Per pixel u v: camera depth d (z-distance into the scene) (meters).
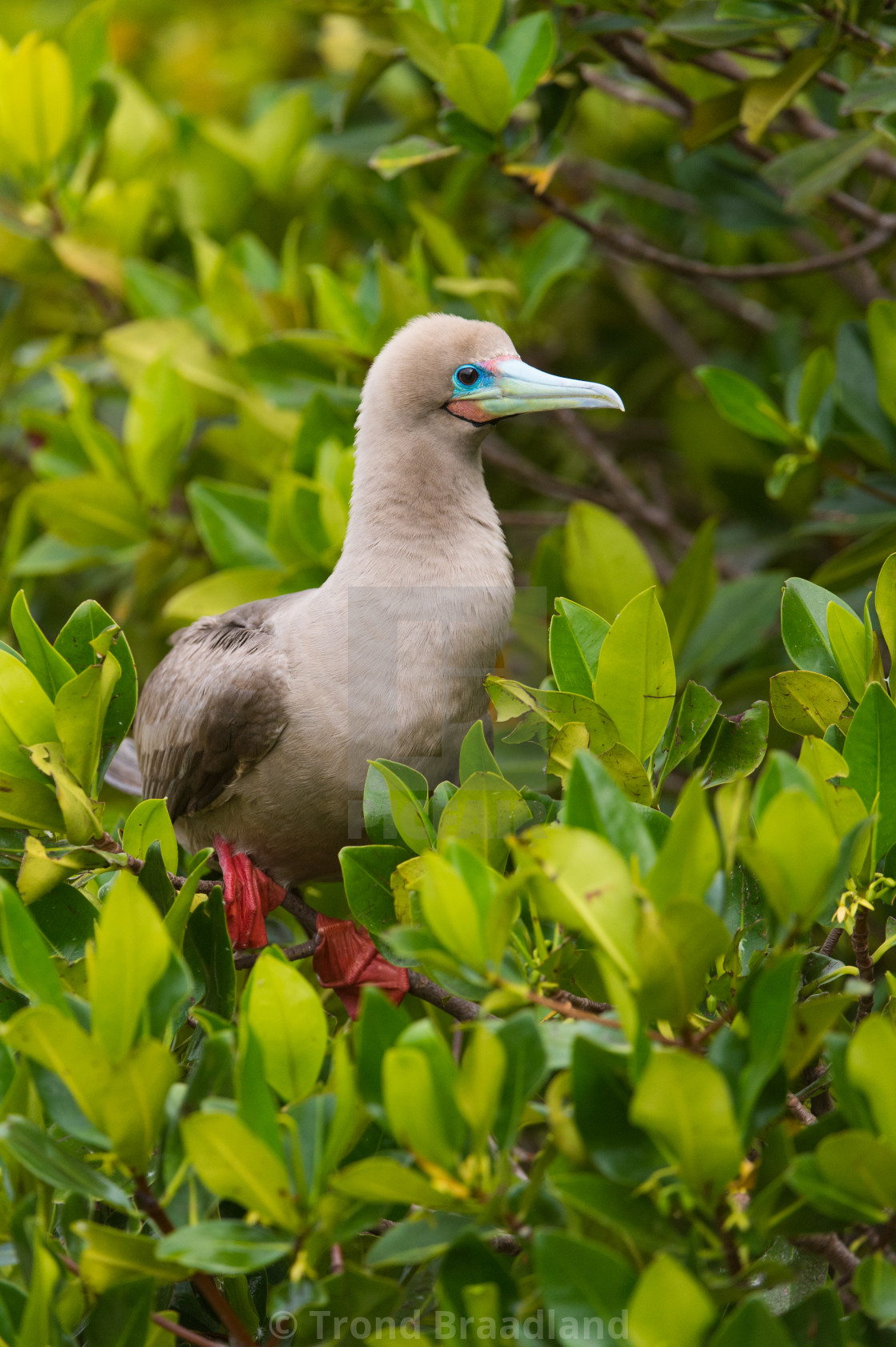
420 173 16.67
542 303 18.06
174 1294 7.46
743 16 11.30
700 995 5.58
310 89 18.11
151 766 11.27
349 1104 5.62
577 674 8.05
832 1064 5.64
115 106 16.30
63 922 7.83
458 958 5.96
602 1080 5.48
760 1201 5.36
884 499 12.48
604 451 16.98
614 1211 5.36
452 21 12.35
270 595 12.70
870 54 11.34
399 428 10.05
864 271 15.96
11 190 16.67
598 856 5.39
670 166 17.61
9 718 7.84
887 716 6.95
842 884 5.63
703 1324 5.02
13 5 20.53
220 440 14.27
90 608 8.41
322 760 9.82
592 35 13.23
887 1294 5.26
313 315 15.80
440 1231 5.62
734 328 19.25
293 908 10.49
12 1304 5.89
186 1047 8.05
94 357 17.33
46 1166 5.72
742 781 5.77
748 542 16.03
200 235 15.52
